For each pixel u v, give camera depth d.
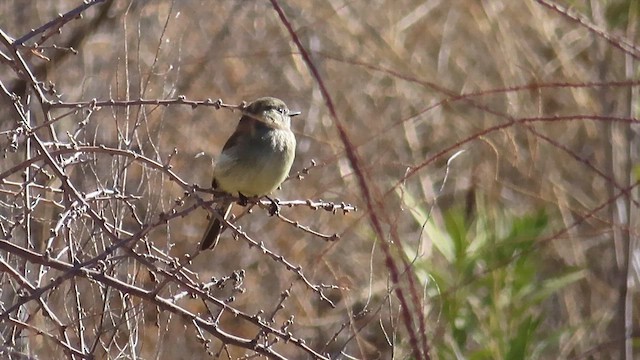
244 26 17.41
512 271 10.70
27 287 7.77
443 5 18.00
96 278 7.93
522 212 15.35
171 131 15.92
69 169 10.67
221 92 16.83
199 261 15.48
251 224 15.72
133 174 12.07
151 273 8.86
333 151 15.83
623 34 12.18
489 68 17.45
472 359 10.50
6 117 12.62
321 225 15.53
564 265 14.89
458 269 10.41
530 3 17.38
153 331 12.69
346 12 17.78
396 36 17.62
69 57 15.37
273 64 17.39
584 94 16.52
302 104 17.09
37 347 9.97
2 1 16.56
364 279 14.70
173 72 15.26
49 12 16.45
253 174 10.70
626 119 6.73
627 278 11.73
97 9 15.77
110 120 12.92
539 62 17.11
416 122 16.69
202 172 15.98
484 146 16.12
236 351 14.35
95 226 9.39
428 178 15.61
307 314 14.52
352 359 9.01
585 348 13.90
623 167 12.88
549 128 16.50
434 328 9.73
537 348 12.03
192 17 16.97
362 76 17.33
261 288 15.32
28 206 8.62
